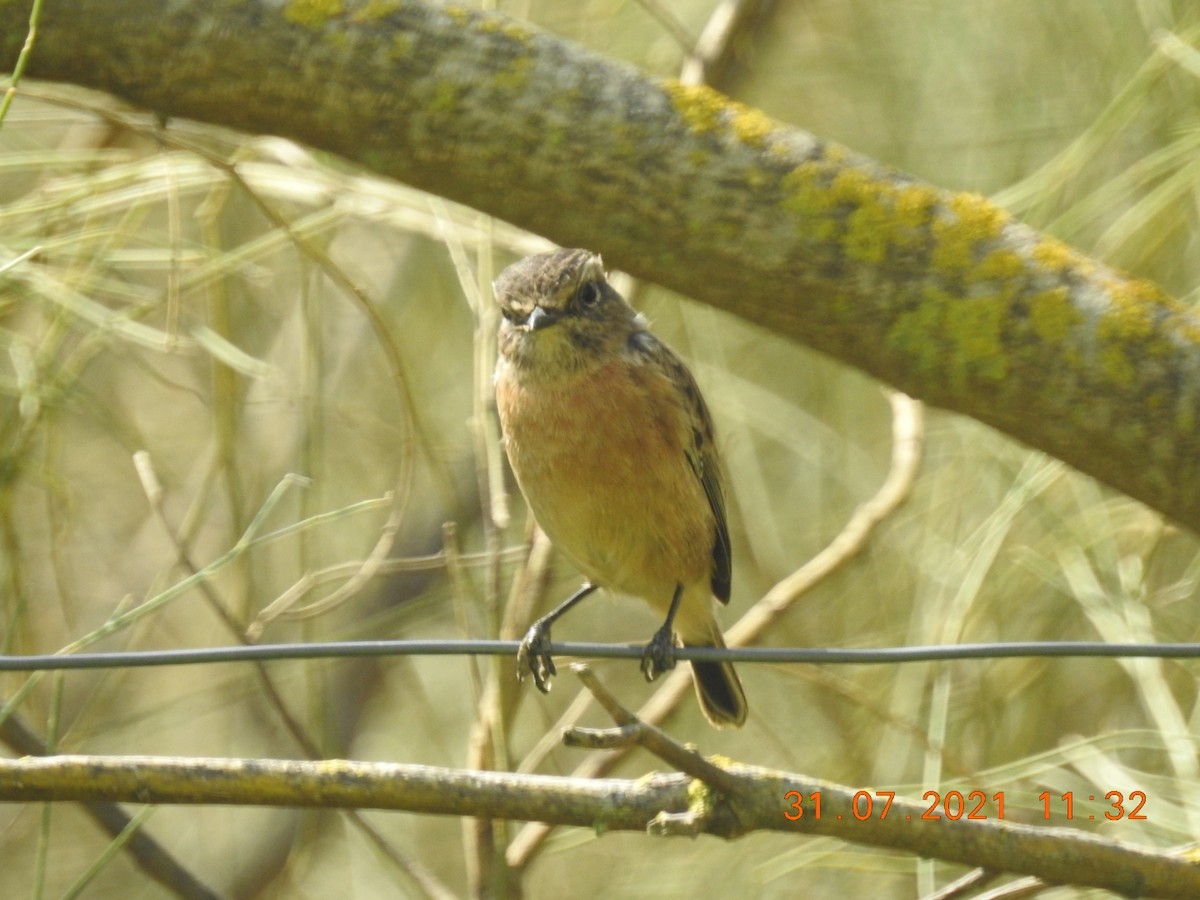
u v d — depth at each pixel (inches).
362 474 549.0
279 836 584.4
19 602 370.0
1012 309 307.7
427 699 568.7
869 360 320.2
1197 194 410.6
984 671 438.3
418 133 319.9
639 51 518.3
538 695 498.6
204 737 570.6
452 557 388.2
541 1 510.9
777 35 515.2
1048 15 464.4
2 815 547.8
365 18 316.5
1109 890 270.2
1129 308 306.2
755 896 481.7
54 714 321.4
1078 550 408.2
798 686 492.1
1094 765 386.3
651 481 379.6
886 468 497.7
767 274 316.2
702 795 265.0
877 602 478.9
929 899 283.4
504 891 394.9
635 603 554.3
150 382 532.4
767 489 512.7
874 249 310.5
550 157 316.5
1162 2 433.1
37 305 395.5
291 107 323.0
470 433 547.2
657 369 383.9
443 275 552.1
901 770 435.2
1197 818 344.5
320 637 524.4
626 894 493.7
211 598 375.6
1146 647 259.8
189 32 317.4
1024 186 429.7
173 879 404.8
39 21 319.6
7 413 425.4
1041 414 312.0
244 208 501.7
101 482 526.6
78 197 382.3
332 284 530.9
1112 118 415.8
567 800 261.0
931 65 488.4
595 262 386.6
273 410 530.0
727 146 314.3
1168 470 309.4
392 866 502.6
